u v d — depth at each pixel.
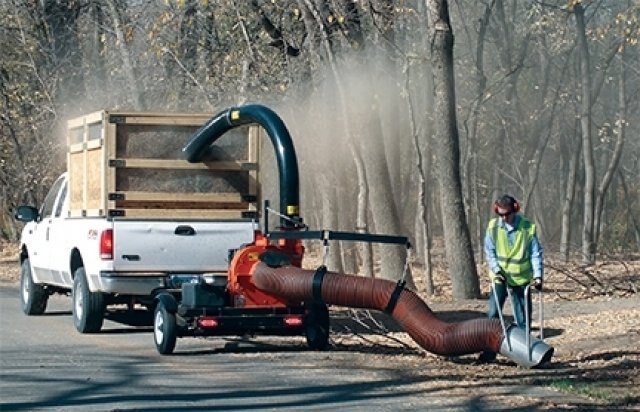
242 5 27.14
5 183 42.72
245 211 17.80
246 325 15.59
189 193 17.58
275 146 16.70
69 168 19.11
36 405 11.95
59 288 20.80
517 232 14.91
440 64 24.23
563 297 25.17
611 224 59.91
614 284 27.86
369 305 14.92
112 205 17.22
